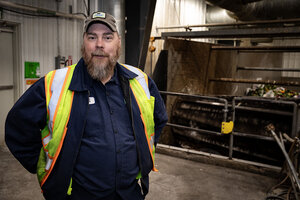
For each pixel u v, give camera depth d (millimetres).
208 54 7000
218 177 3590
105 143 1387
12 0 4523
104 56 1399
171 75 5824
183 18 8969
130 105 1486
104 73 1396
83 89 1383
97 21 1396
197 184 3379
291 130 4023
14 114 1378
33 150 1491
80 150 1386
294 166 2834
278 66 12711
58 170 1366
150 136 1618
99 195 1412
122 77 1519
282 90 8367
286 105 4250
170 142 5910
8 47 4824
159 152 4484
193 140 5465
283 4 7273
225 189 3260
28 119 1365
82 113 1373
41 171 1469
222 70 7809
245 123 4586
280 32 4922
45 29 5188
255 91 9016
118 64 1562
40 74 5199
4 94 4883
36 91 1377
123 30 4559
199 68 6742
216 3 6230
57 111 1348
